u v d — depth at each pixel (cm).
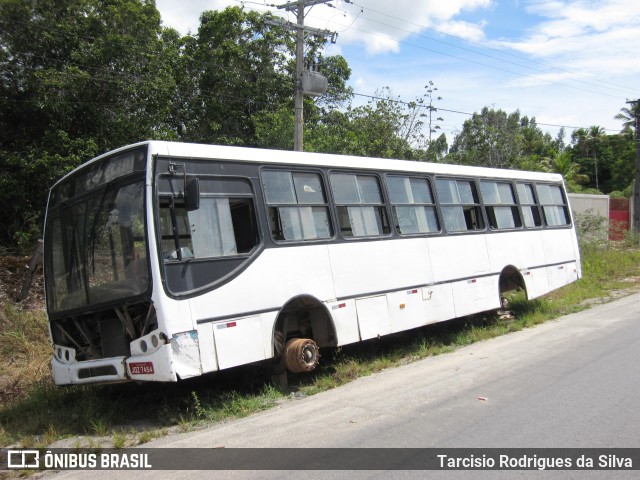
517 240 1252
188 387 795
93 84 1733
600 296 1627
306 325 845
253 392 785
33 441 621
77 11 1802
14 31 1689
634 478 457
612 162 7012
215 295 676
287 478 475
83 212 718
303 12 1675
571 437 544
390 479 462
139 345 641
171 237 655
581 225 2497
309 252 805
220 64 2314
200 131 2300
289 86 2386
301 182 827
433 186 1062
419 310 975
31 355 957
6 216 1684
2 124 1747
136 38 1845
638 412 610
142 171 654
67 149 1680
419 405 668
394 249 943
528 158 4644
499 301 1173
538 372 790
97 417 687
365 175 932
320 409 680
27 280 1166
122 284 659
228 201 724
